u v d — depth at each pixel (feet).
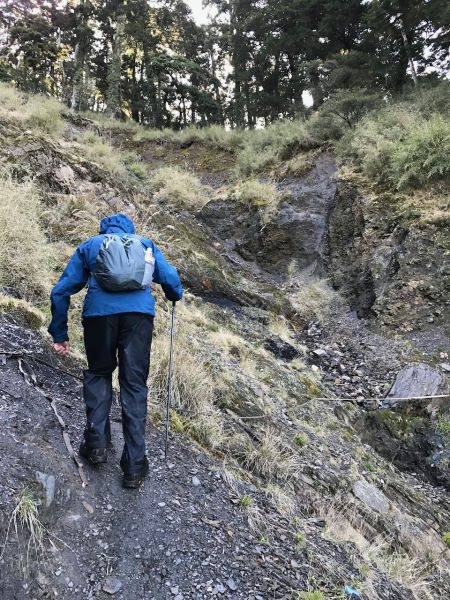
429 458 15.94
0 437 7.00
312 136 32.48
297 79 58.75
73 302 14.51
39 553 5.80
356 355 20.75
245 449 11.61
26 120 28.35
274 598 6.44
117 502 7.21
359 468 13.80
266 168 33.35
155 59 69.46
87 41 86.58
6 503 5.96
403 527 11.96
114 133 47.39
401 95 35.73
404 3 39.47
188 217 31.01
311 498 11.07
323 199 28.50
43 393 8.90
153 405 11.19
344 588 7.56
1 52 84.17
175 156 42.27
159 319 16.65
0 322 10.71
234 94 76.18
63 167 23.58
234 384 14.71
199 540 7.07
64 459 7.45
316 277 26.71
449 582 10.73
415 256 21.75
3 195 15.75
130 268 7.16
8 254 13.61
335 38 51.96
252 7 67.15
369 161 26.66
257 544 7.68
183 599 5.93
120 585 5.86
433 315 20.27
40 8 84.99
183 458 9.51
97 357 7.43
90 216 20.70
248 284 25.57
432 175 24.21
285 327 22.50
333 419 15.96
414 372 18.29
